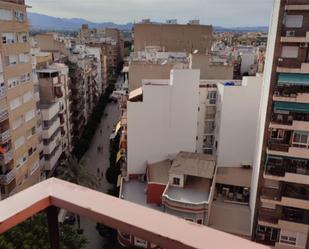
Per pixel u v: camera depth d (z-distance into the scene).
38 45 62.97
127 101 31.05
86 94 65.19
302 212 23.19
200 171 27.03
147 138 31.48
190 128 32.06
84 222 32.53
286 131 22.59
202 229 2.60
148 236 2.58
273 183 23.42
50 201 3.03
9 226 2.77
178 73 30.39
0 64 24.91
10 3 26.19
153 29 71.06
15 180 28.16
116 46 134.50
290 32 20.95
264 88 24.52
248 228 25.80
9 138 26.80
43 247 15.70
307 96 21.23
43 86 39.53
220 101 33.00
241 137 32.81
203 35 71.75
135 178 32.31
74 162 34.28
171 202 24.52
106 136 63.25
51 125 38.03
